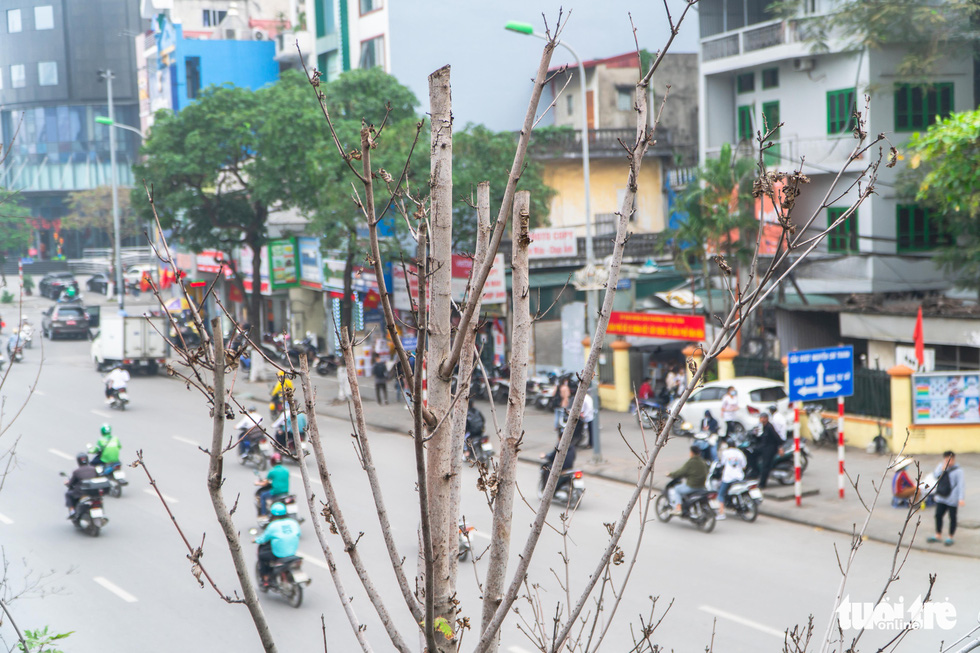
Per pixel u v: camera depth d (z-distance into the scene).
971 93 29.20
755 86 32.97
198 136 33.97
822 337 27.86
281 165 32.53
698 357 24.66
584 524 16.70
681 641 11.24
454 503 3.86
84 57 84.62
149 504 18.75
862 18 27.17
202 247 36.88
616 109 39.50
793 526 16.56
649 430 25.12
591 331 27.58
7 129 85.62
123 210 72.19
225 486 20.16
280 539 13.20
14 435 25.89
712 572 13.89
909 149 24.61
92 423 27.78
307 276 40.69
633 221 38.41
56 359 43.00
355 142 29.50
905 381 20.98
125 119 86.69
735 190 26.75
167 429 26.72
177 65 50.50
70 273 72.62
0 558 15.40
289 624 12.48
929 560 14.31
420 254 3.29
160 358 38.34
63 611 12.91
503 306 31.88
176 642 11.84
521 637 11.52
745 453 19.55
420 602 3.87
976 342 22.52
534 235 33.72
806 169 30.08
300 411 4.86
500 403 29.86
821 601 12.56
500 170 30.56
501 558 3.82
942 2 26.78
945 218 28.47
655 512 17.36
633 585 13.32
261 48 51.03
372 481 3.65
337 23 42.09
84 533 16.84
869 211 28.89
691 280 30.58
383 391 32.03
